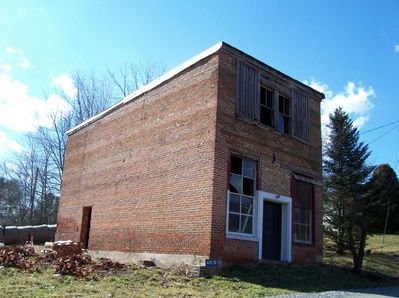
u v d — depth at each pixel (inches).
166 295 407.2
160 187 692.7
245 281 530.3
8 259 579.8
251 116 671.1
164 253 646.5
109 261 611.5
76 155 1013.2
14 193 2111.2
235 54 665.6
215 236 583.5
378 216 1237.7
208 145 619.2
